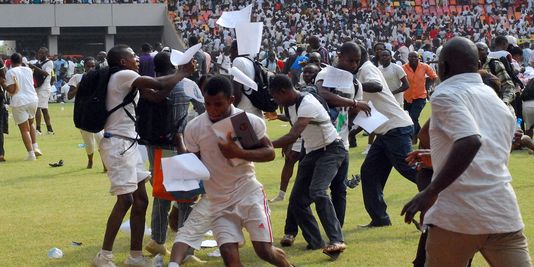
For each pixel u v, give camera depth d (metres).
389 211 10.62
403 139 9.55
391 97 9.62
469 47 5.31
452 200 5.20
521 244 5.25
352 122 9.45
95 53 52.28
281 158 16.06
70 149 18.08
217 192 6.33
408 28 51.03
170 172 6.19
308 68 9.69
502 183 5.20
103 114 7.83
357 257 8.34
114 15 49.34
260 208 6.32
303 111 7.89
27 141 16.36
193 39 14.52
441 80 5.42
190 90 8.23
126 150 7.88
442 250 5.32
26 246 9.06
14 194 12.37
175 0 50.94
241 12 9.70
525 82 18.83
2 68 16.02
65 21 48.94
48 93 21.41
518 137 6.39
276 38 49.06
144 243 9.09
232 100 6.23
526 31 51.66
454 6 53.56
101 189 12.73
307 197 8.66
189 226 6.90
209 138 6.24
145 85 7.70
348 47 9.05
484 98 5.24
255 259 8.38
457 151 4.98
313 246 8.71
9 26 48.41
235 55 10.13
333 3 52.22
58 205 11.45
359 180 12.34
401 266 7.95
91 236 9.53
